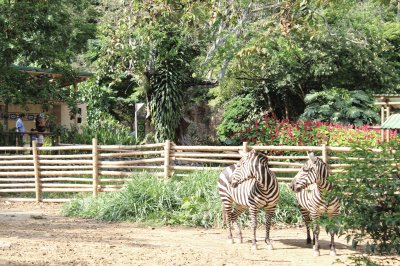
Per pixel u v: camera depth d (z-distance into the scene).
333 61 32.03
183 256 10.47
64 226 14.38
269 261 10.32
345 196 8.26
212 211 14.64
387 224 7.85
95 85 39.12
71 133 28.42
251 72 30.58
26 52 24.81
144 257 10.27
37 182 19.81
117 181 18.89
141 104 28.14
